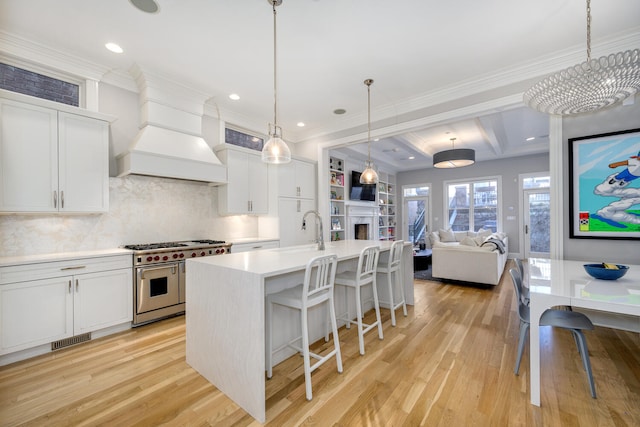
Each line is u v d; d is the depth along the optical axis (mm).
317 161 5145
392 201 9445
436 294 4184
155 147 3158
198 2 2127
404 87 3539
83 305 2611
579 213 2842
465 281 4793
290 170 4754
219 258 2291
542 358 2283
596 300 1579
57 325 2465
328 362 2262
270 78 3295
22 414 1679
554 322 1938
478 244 5109
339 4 2156
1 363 2232
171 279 3197
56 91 2875
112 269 2799
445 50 2773
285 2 2131
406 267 3703
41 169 2518
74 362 2275
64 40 2582
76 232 2965
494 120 4734
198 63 2982
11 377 2062
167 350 2482
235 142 4590
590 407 1697
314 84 3453
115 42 2621
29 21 2324
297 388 1931
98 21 2332
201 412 1701
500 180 7688
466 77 3297
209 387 1949
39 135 2512
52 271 2449
